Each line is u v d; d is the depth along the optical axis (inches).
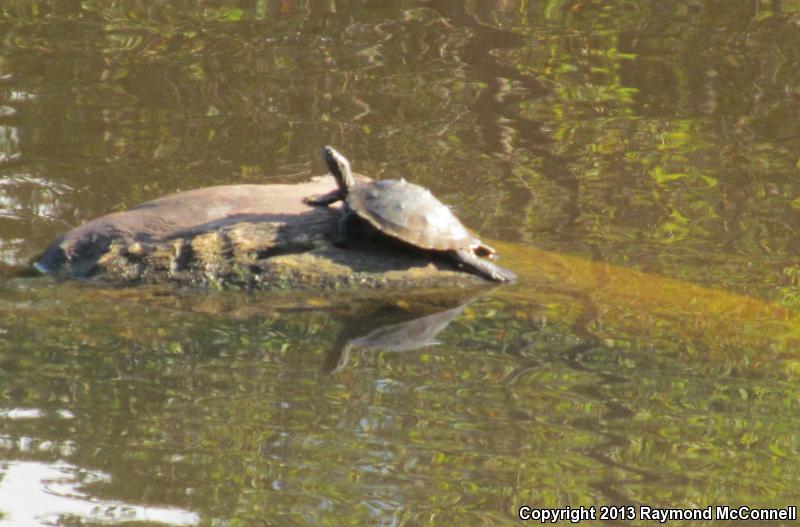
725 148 1036.5
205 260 733.9
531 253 821.2
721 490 519.5
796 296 756.6
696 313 724.0
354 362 645.3
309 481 524.4
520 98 1154.0
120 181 941.2
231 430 567.2
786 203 926.4
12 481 518.9
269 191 809.5
